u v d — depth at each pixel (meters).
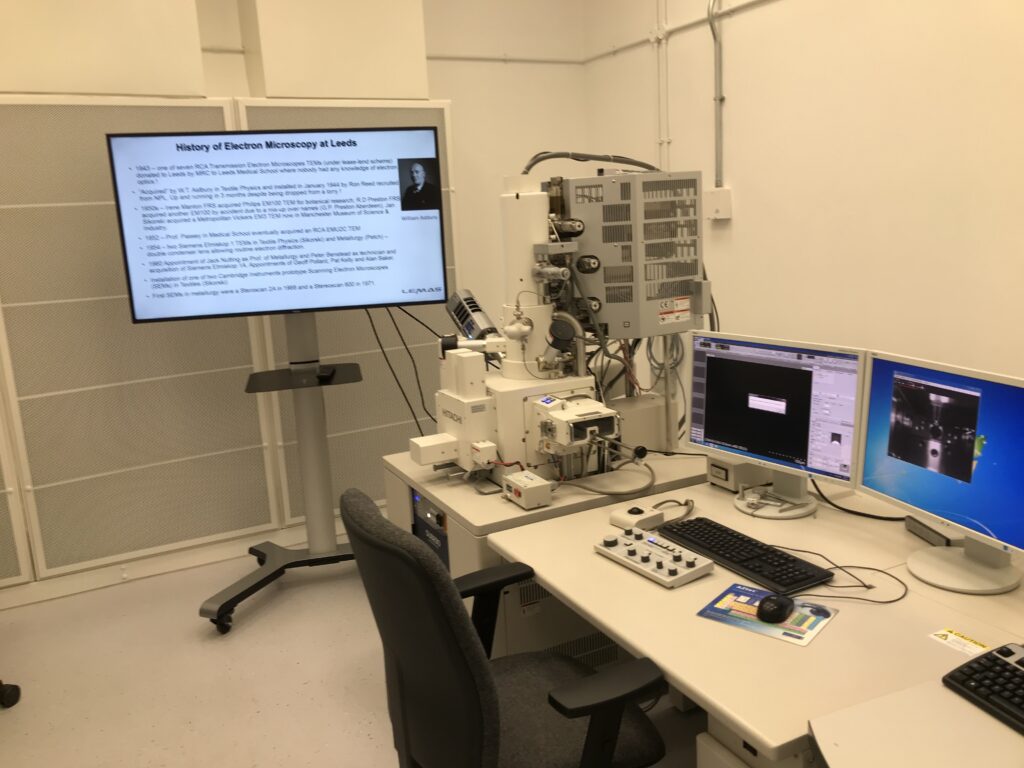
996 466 1.47
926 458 1.61
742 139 3.58
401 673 1.44
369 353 3.60
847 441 1.79
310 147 2.85
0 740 2.30
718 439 2.10
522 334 2.20
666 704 2.39
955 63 2.64
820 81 3.15
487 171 4.48
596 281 2.27
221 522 3.44
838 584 1.60
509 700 1.61
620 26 4.26
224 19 3.65
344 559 3.23
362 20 3.36
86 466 3.16
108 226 3.06
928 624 1.43
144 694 2.51
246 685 2.54
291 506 3.56
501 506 2.08
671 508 2.05
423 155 2.96
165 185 2.77
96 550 3.23
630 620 1.49
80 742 2.28
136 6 2.98
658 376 2.89
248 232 2.87
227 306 2.92
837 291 3.22
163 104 3.07
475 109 4.37
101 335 3.11
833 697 1.23
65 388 3.08
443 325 3.74
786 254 3.44
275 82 3.24
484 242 4.55
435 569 1.22
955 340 2.79
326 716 2.37
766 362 1.93
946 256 2.77
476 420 2.18
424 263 3.05
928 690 1.21
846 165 3.10
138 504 3.27
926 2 2.71
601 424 2.04
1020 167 2.50
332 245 2.95
